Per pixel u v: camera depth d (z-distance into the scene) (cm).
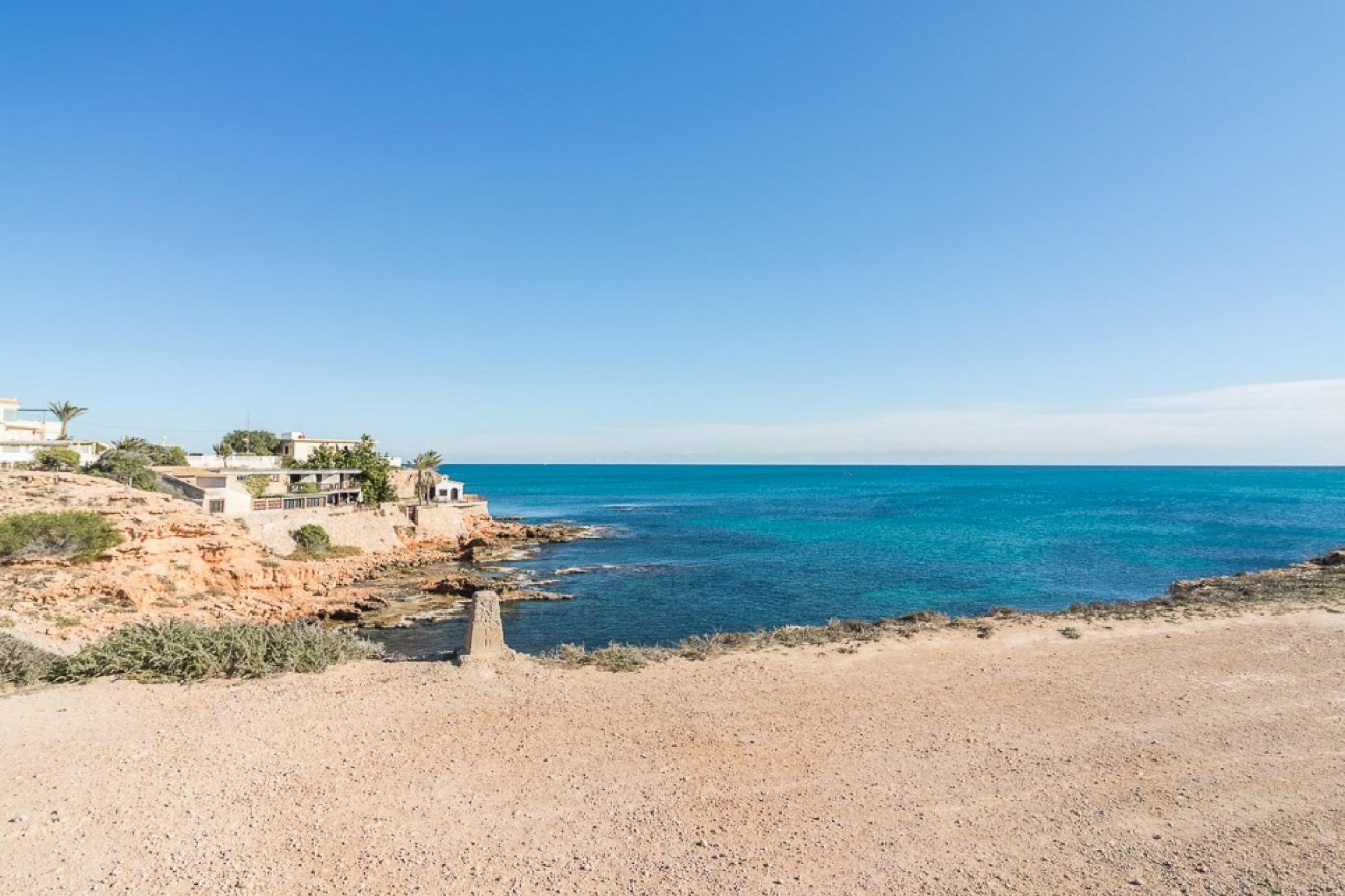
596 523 9944
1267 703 1465
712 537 7806
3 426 6575
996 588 4559
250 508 5594
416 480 8669
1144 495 15050
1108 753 1232
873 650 1886
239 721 1381
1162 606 2436
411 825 1001
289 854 926
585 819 1016
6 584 2983
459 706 1470
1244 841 952
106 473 5362
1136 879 868
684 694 1544
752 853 927
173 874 880
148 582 3378
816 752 1241
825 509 12131
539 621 3822
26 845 941
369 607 4050
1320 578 2967
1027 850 935
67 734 1310
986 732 1328
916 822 1006
